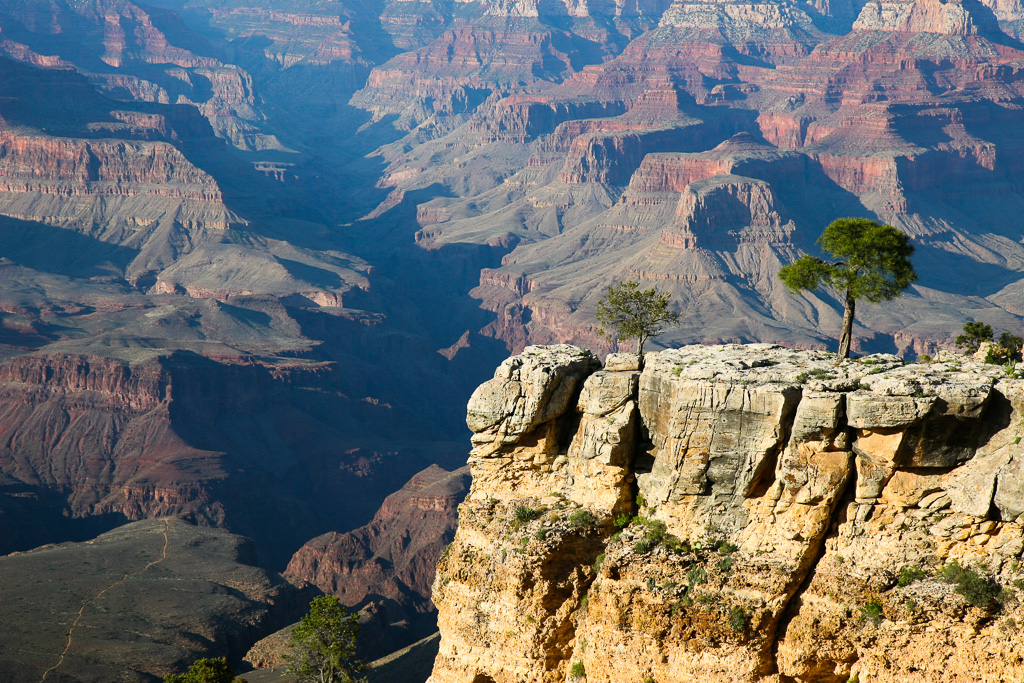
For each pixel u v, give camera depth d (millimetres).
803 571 59625
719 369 62031
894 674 57438
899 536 58312
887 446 57844
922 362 64125
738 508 61469
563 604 65750
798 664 59094
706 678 60469
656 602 61000
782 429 59594
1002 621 55625
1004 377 58656
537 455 68000
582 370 67812
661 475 63688
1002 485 56062
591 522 65375
